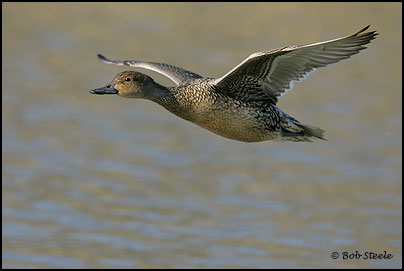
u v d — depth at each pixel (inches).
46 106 765.3
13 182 614.5
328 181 637.9
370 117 761.6
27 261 508.7
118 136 711.1
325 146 704.4
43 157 660.1
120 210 575.2
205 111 367.2
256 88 365.7
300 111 765.3
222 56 861.8
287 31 926.4
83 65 862.5
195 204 588.4
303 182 633.0
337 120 750.5
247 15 981.2
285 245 534.6
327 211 586.9
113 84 371.6
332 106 781.9
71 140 693.3
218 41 908.6
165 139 710.5
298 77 359.3
